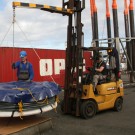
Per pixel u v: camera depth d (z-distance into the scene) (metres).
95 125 7.59
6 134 6.02
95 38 16.16
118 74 9.30
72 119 8.22
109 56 9.40
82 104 8.24
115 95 9.12
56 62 15.81
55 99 7.31
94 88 8.62
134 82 16.42
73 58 8.57
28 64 7.79
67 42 8.62
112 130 7.12
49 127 7.19
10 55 13.57
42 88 6.84
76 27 8.48
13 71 13.61
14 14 7.29
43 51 15.13
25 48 14.22
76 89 8.33
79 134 6.84
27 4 7.38
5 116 6.34
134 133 6.85
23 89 6.52
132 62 16.06
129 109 9.59
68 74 8.62
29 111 6.52
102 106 8.72
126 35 16.09
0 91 6.39
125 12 16.28
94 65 8.76
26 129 6.50
